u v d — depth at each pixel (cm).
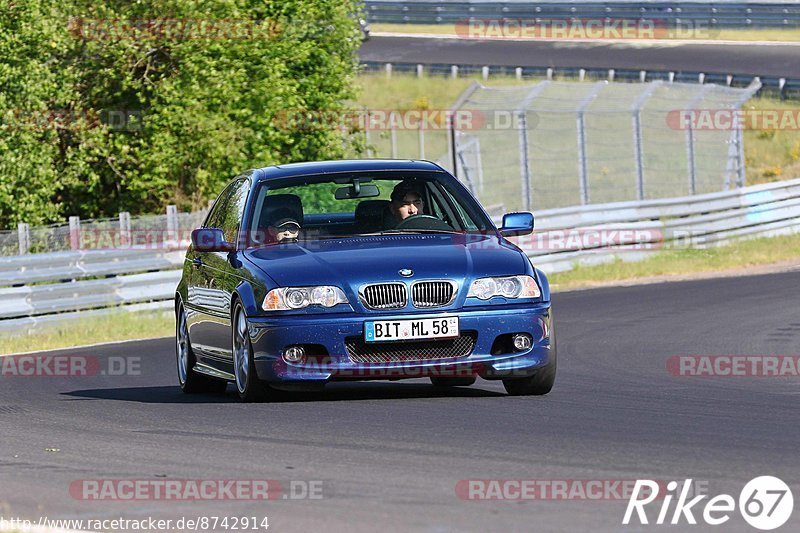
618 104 11456
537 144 11031
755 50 13625
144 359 3731
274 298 2353
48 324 4741
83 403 2655
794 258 6581
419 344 2339
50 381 3238
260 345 2359
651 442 1898
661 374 2927
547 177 10350
